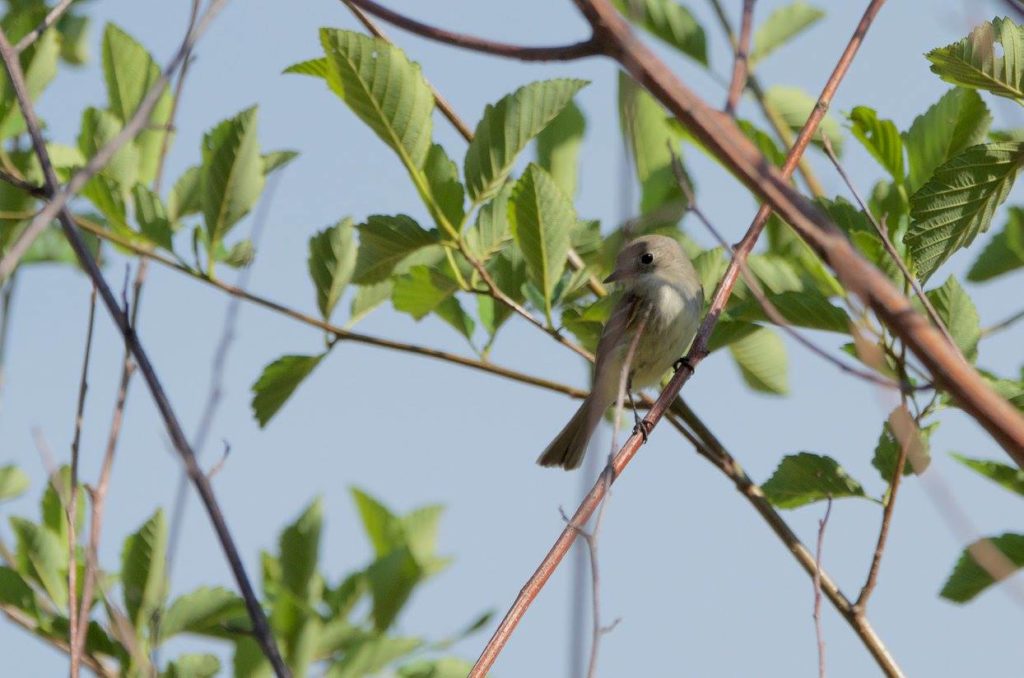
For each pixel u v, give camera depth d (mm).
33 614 9406
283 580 9336
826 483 9922
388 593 9203
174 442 7109
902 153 10555
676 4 11461
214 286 10727
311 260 11250
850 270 4602
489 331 11312
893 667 9047
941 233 8508
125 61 11375
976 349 10078
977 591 9445
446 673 8953
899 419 7355
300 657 8695
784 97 12109
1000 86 8266
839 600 9297
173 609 9062
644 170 11438
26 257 11297
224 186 10586
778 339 12117
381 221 10641
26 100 7910
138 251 10641
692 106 4914
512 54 5426
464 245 10758
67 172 11141
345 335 11102
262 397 11102
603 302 11000
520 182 10516
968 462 9719
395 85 9945
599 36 5262
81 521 10109
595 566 5965
